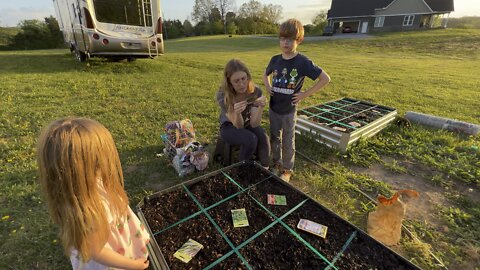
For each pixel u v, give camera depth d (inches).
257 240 72.5
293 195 91.1
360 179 120.3
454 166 129.1
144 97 231.0
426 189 114.7
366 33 1354.6
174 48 890.7
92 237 46.8
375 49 809.5
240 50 844.6
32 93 229.3
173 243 71.6
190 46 981.2
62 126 43.9
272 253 68.8
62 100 215.6
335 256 68.1
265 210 83.6
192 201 87.2
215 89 272.7
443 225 94.1
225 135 116.9
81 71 340.2
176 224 77.3
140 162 126.8
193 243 71.1
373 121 157.5
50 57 480.4
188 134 125.5
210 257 67.6
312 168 130.0
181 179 116.0
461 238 88.0
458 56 652.7
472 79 358.6
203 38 1491.1
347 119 165.8
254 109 113.5
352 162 135.0
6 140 143.9
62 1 427.8
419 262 79.3
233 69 104.2
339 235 74.6
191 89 269.4
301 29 106.3
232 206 85.2
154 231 75.0
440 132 167.5
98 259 49.9
